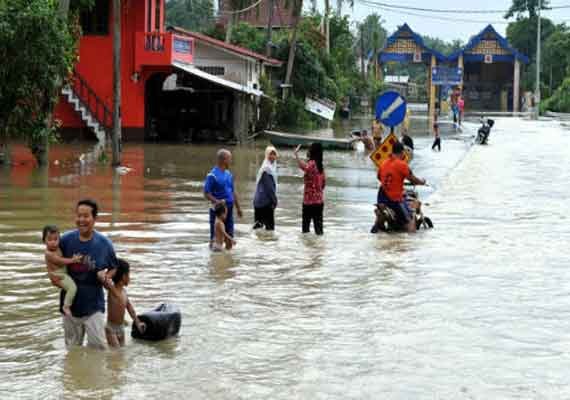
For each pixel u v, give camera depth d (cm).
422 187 2675
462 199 2402
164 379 903
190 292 1260
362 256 1550
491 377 921
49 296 1224
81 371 922
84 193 2294
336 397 859
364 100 9456
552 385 900
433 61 10988
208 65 5128
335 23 9000
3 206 2027
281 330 1081
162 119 4544
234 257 1515
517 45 14350
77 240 975
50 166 2936
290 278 1364
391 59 11056
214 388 880
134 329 1034
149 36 4041
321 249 1609
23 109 2750
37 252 1512
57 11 2789
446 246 1662
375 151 1958
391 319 1137
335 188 2616
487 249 1636
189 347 1009
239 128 4647
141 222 1853
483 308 1199
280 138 4200
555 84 13462
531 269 1459
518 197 2455
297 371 933
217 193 1573
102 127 3972
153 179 2678
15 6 2645
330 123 6775
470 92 12506
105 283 980
